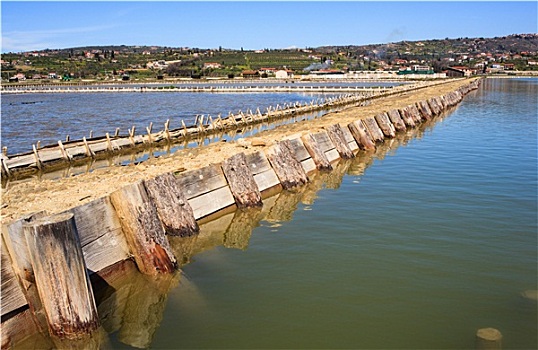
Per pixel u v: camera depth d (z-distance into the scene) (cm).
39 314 751
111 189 1180
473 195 1499
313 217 1312
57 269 720
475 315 796
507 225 1213
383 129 2888
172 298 881
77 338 731
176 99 8219
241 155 1471
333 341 733
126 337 766
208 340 744
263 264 1007
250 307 834
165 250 972
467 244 1089
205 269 993
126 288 931
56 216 748
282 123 4522
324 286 902
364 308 823
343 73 16762
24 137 3769
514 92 7475
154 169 1459
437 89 6581
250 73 16762
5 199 1116
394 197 1491
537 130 3070
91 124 4612
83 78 17575
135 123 4656
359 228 1209
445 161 2078
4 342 718
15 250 741
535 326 761
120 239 966
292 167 1675
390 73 15450
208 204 1330
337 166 2027
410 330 757
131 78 17312
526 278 922
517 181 1680
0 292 723
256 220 1308
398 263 994
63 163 2619
